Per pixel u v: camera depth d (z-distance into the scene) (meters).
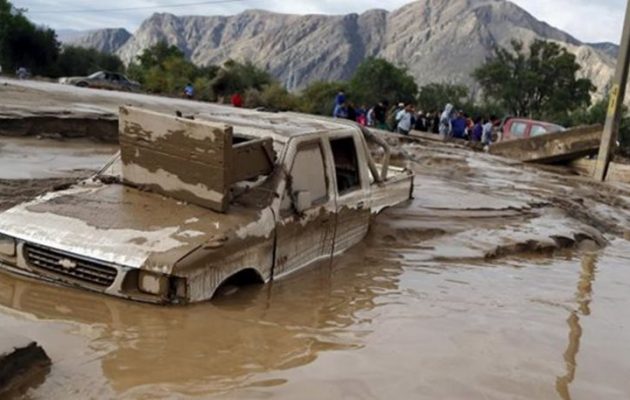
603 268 8.88
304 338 5.08
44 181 9.48
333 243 7.31
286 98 59.44
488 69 72.06
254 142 6.00
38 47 69.44
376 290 6.56
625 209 14.92
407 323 5.70
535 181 17.06
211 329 4.97
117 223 5.54
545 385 4.70
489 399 4.39
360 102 70.56
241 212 5.88
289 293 6.06
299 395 4.13
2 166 10.49
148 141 6.07
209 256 5.29
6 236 5.50
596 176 21.20
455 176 15.88
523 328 5.90
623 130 48.56
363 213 7.99
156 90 57.75
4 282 5.37
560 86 70.31
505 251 8.91
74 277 5.30
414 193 11.71
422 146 23.39
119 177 6.48
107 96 27.39
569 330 6.02
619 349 5.65
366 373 4.57
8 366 3.73
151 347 4.56
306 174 6.71
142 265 5.09
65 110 16.75
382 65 74.69
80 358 4.27
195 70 65.00
